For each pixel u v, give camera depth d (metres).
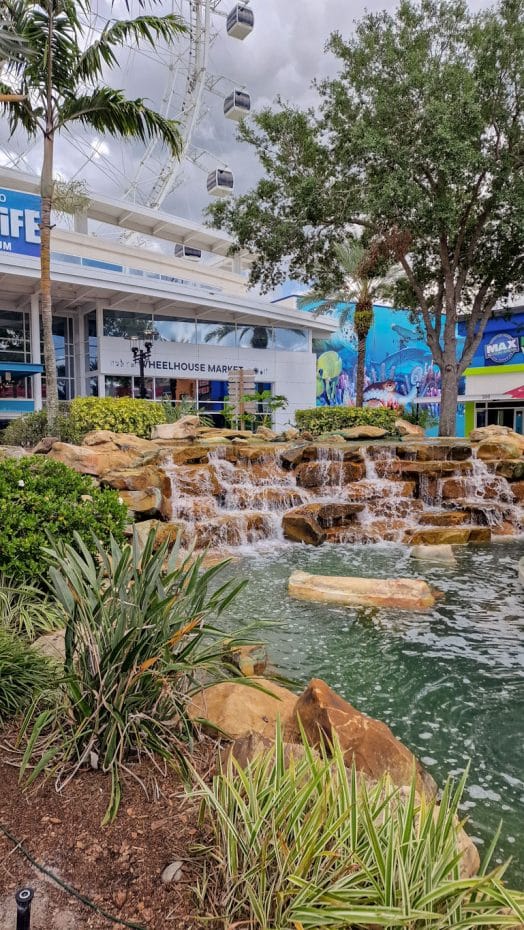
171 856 2.16
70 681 2.69
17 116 12.70
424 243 21.56
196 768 2.71
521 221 16.91
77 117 12.72
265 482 12.34
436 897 1.64
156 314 26.56
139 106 12.51
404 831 1.85
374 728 3.00
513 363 26.44
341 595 6.58
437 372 48.56
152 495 9.77
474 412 29.30
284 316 29.47
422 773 3.12
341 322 33.59
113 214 30.52
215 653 3.12
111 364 25.08
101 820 2.34
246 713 3.41
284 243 20.19
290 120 18.70
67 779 2.55
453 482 12.26
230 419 19.92
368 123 17.38
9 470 5.54
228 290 33.62
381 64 17.81
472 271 21.89
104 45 12.01
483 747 3.63
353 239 22.02
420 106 16.73
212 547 9.40
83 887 2.01
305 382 31.89
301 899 1.72
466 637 5.46
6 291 23.09
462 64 17.11
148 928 1.86
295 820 1.93
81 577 2.97
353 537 10.07
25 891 1.71
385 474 12.67
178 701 2.94
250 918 1.82
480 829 2.87
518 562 8.51
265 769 2.22
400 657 4.99
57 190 22.17
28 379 24.64
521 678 4.60
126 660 2.77
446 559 8.68
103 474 10.13
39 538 4.72
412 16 17.59
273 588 7.08
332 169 19.22
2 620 4.04
